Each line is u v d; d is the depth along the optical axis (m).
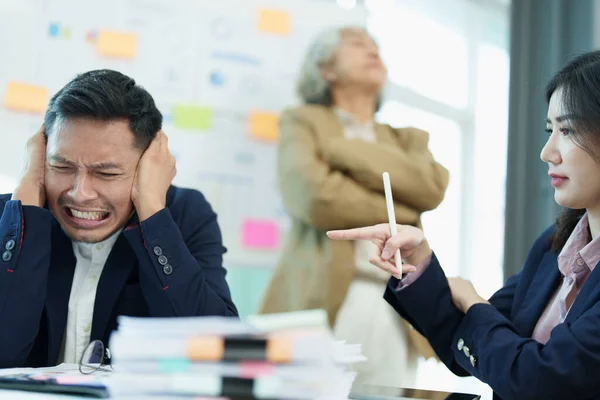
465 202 2.88
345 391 0.78
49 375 0.94
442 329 1.14
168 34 2.62
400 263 1.11
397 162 2.31
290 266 2.36
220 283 1.34
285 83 2.70
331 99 2.53
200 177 2.61
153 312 1.24
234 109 2.66
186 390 0.68
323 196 2.25
